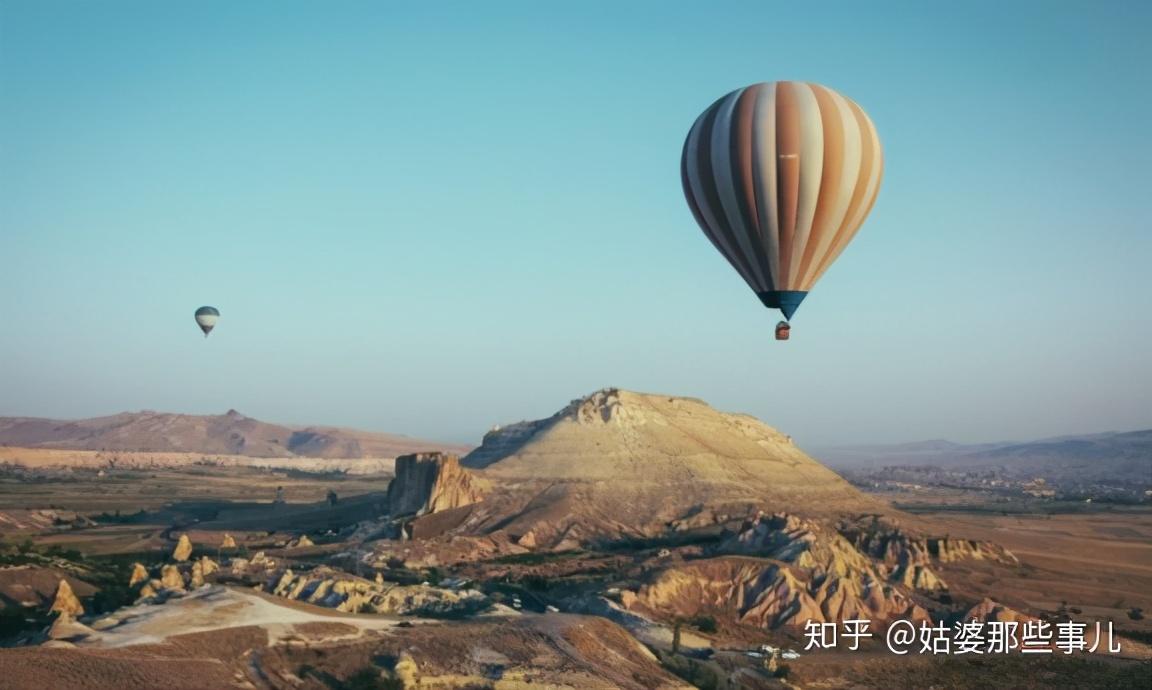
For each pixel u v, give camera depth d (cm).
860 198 9344
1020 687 10262
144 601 10425
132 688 7556
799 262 9469
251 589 10975
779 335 9638
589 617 10681
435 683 8456
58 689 7294
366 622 9881
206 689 7800
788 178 9131
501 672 8688
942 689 10156
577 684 8612
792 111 9231
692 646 11294
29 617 10606
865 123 9475
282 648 8806
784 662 10681
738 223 9431
